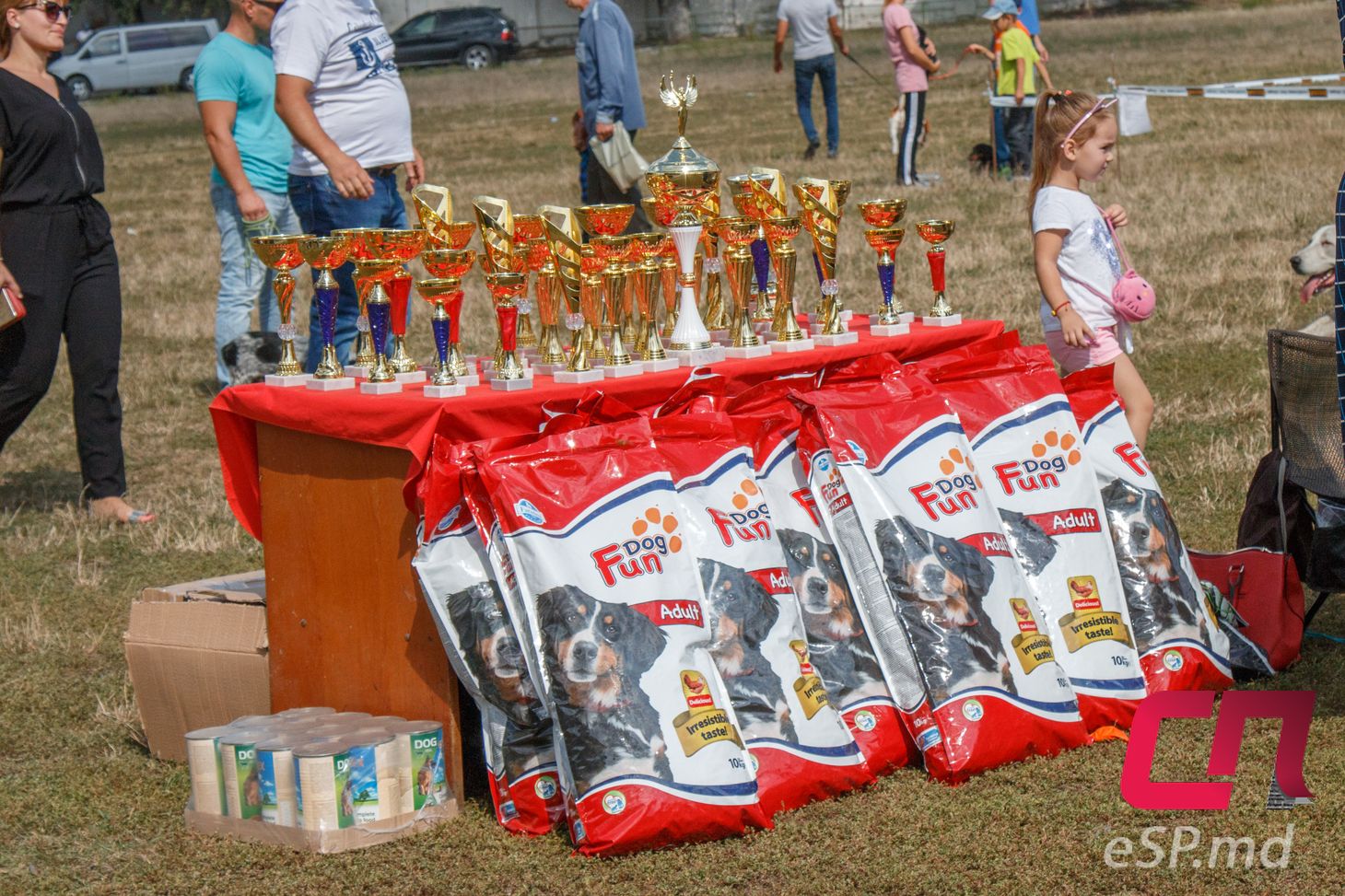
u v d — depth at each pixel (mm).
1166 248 11562
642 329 4289
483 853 3521
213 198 8828
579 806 3420
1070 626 4066
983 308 10023
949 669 3795
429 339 10094
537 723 3598
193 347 10805
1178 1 45500
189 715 4230
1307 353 4449
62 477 7754
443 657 3730
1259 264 10750
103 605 5734
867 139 19453
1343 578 4258
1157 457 6789
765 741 3635
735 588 3730
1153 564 4258
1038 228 4941
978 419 4199
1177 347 8828
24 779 4129
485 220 4078
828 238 4473
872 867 3336
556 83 34719
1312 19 35656
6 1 6172
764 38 44312
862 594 3918
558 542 3520
